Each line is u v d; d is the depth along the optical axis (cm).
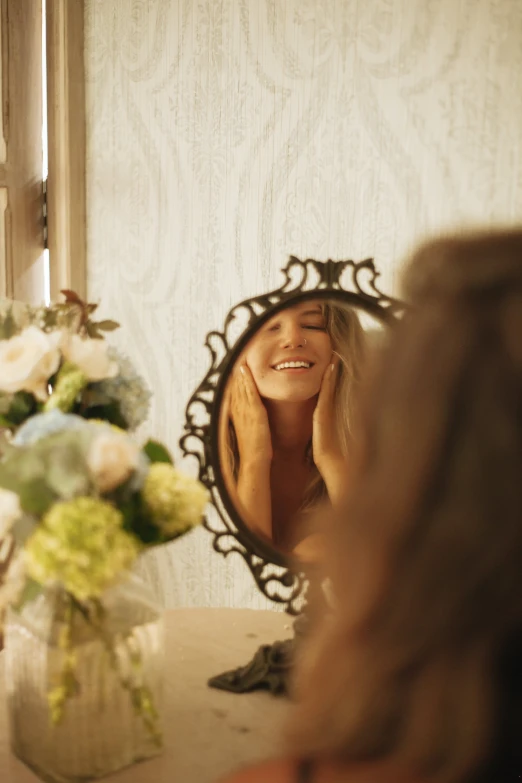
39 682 75
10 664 79
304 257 158
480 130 144
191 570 170
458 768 36
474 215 147
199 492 77
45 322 88
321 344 92
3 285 162
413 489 37
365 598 39
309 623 90
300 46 152
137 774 77
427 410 38
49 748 76
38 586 73
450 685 36
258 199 159
